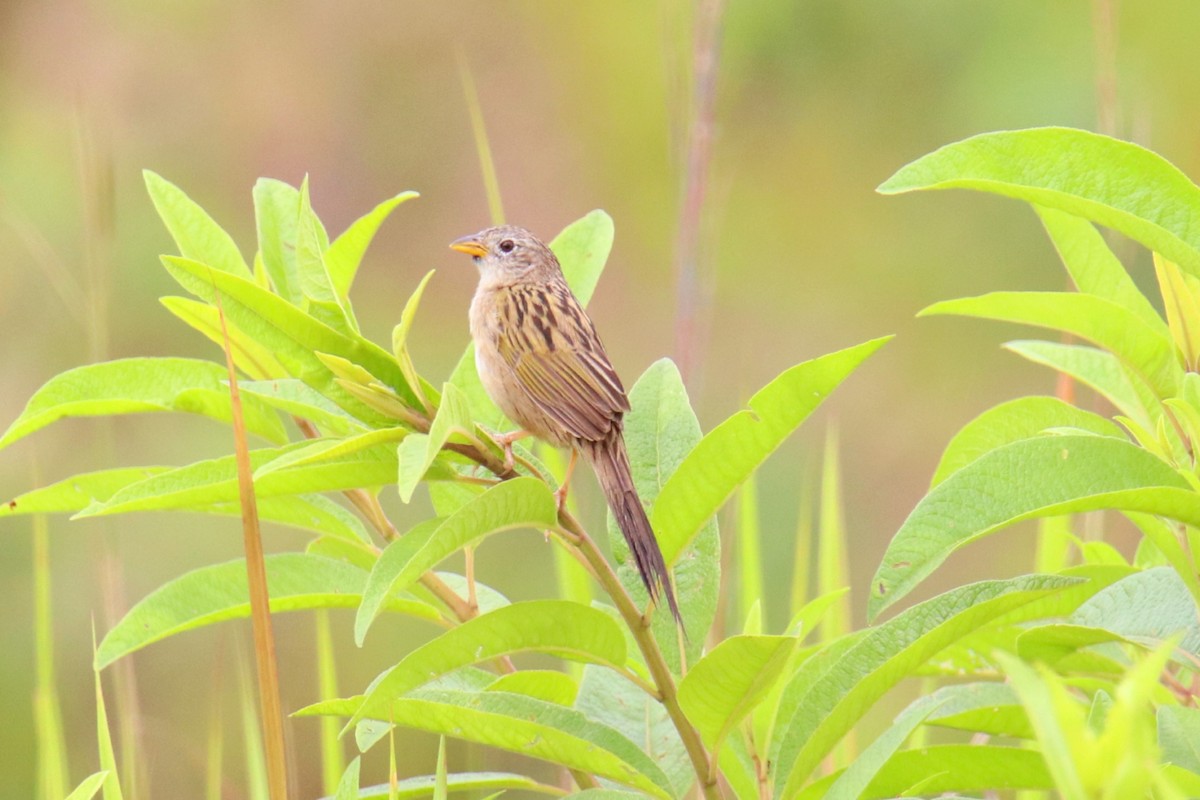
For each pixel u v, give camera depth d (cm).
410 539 564
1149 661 337
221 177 2228
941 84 2064
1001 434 725
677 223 1037
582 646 605
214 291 593
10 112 2109
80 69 2206
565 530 598
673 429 723
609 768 614
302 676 1698
